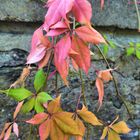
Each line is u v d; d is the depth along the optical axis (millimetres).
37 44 553
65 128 524
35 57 547
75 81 819
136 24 885
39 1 751
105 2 821
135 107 937
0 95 743
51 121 526
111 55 872
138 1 870
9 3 723
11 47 748
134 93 930
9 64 747
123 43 890
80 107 834
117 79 893
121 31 884
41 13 757
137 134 949
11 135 765
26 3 740
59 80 795
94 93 854
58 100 529
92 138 863
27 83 752
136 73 925
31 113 780
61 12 465
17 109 575
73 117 559
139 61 922
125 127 641
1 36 736
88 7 468
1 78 740
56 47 485
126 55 897
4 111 752
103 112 879
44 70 762
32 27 767
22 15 739
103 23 830
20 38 757
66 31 484
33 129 783
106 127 637
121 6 851
